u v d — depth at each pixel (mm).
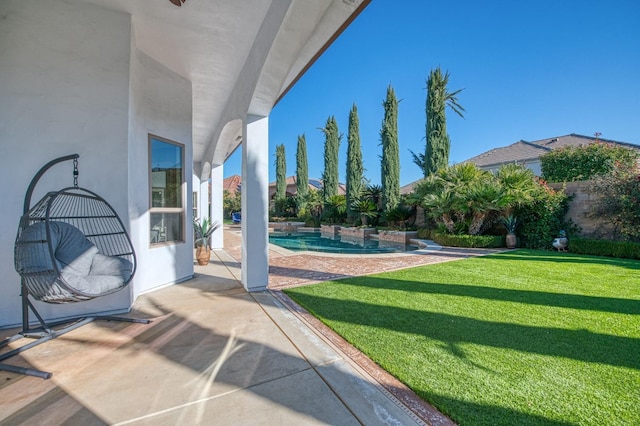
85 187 3848
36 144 3604
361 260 8133
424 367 2445
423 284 5262
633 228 8430
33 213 3094
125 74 4074
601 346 2805
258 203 5004
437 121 15812
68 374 2398
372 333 3141
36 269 2783
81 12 3811
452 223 12203
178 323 3512
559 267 6820
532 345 2832
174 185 5688
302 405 2006
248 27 4250
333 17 3592
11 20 3518
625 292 4680
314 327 3355
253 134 4988
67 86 3750
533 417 1840
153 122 5098
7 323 3445
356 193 21188
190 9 3895
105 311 3846
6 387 2221
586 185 9797
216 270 6844
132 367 2508
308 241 16891
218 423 1834
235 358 2656
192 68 5422
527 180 10461
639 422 1789
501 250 10133
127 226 4105
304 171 28766
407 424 1819
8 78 3494
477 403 1983
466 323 3400
